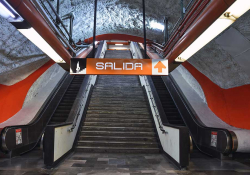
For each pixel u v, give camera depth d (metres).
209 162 4.94
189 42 4.02
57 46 4.54
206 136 5.70
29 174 3.86
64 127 5.16
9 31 4.33
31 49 5.51
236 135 4.90
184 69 9.19
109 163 4.75
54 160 4.37
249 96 5.22
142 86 10.05
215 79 6.53
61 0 6.44
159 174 3.98
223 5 2.76
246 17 3.56
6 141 4.76
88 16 8.33
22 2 2.90
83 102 7.69
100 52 13.30
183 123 7.29
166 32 7.55
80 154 5.64
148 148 6.07
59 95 8.16
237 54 4.62
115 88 9.83
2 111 5.86
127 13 8.14
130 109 8.05
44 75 7.88
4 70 5.15
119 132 6.75
